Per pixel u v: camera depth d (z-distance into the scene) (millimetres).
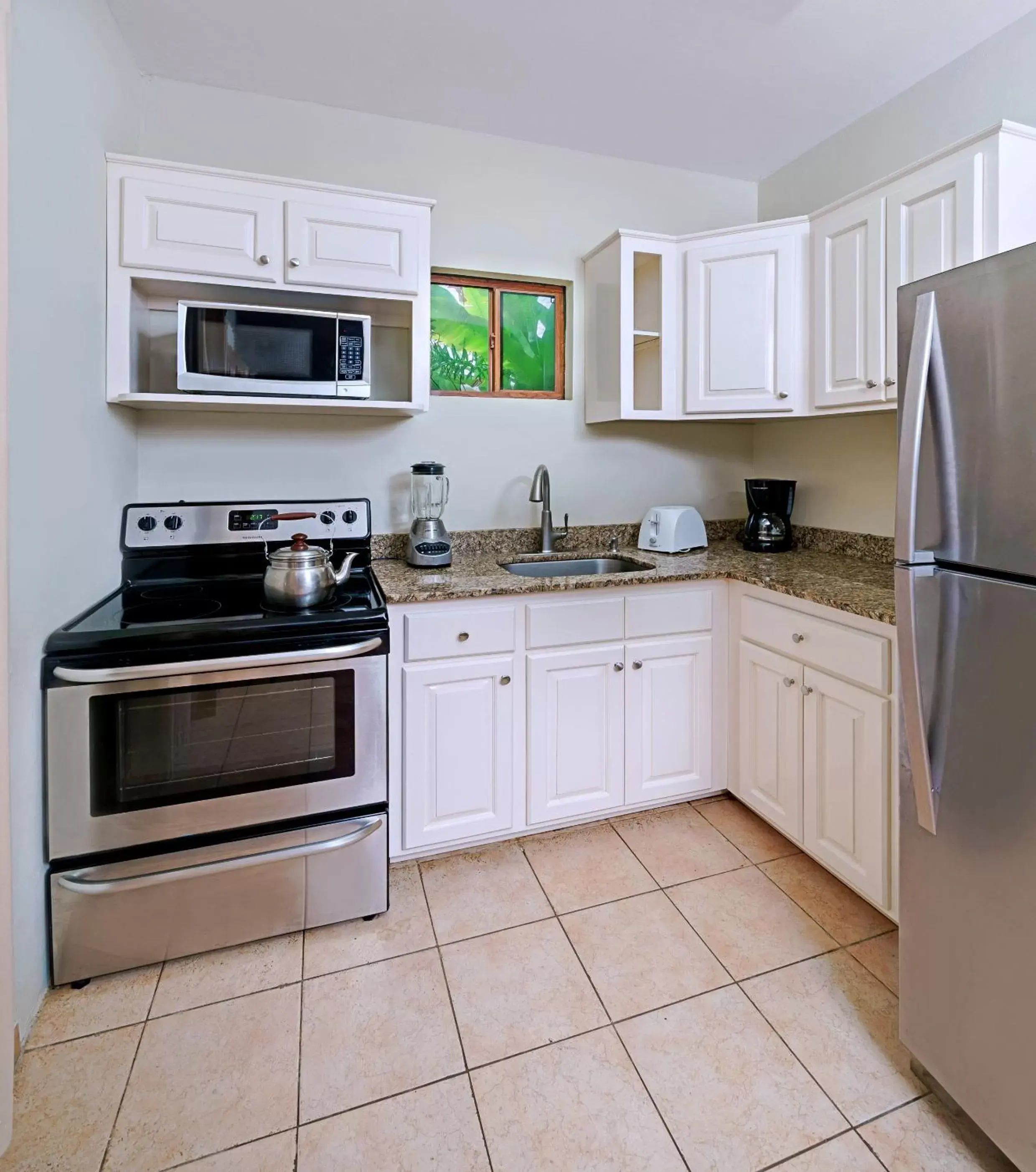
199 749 1552
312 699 1636
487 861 2006
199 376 1858
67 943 1470
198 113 2135
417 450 2445
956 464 1088
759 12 1810
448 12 1808
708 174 2783
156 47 1956
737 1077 1276
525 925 1717
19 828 1318
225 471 2223
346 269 1992
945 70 2057
